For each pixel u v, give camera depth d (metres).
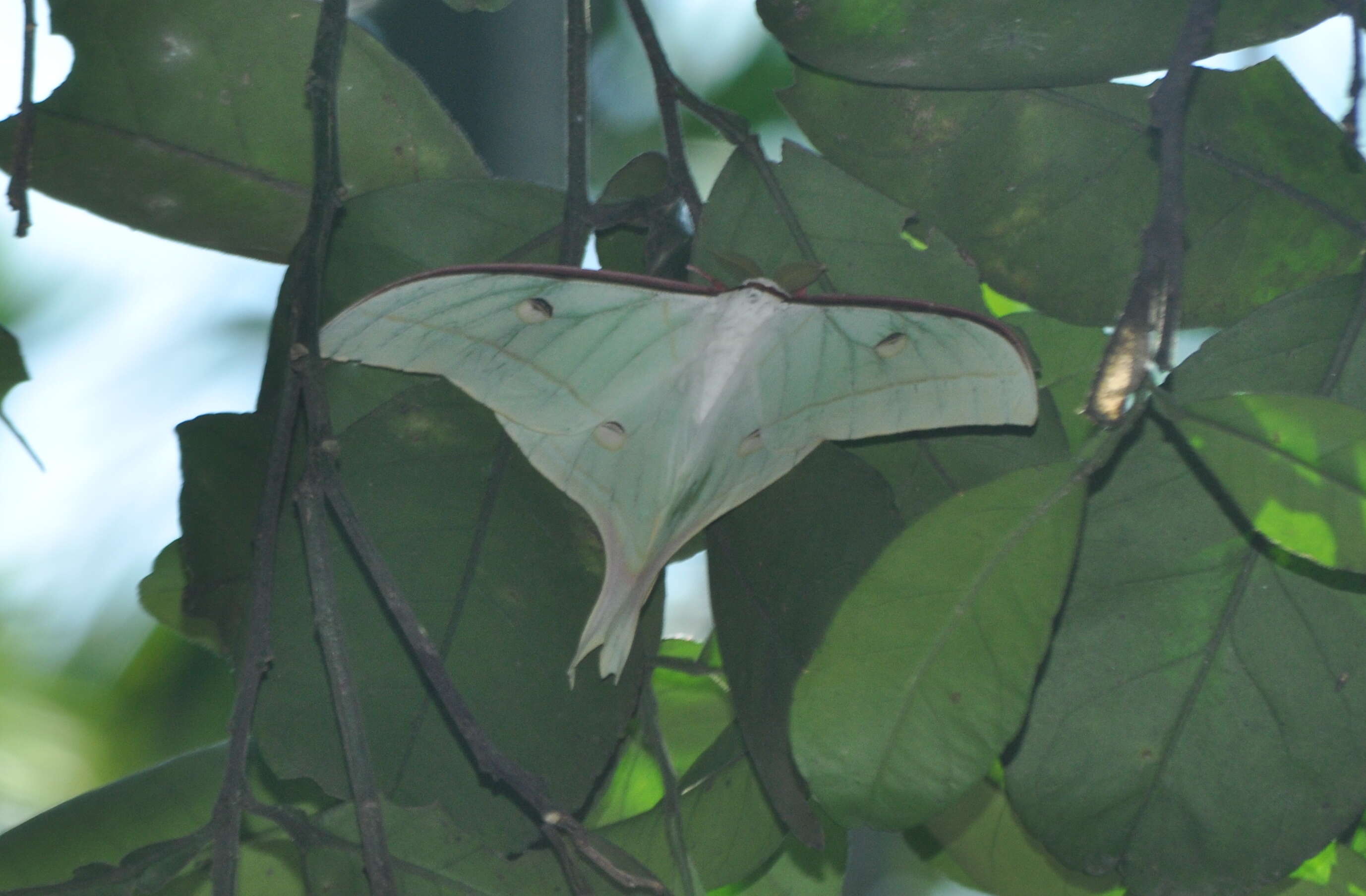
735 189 1.53
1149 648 1.50
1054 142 1.54
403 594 1.50
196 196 1.55
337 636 1.46
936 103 1.54
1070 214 1.54
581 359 1.50
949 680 1.47
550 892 1.49
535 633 1.51
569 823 1.46
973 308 1.53
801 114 1.54
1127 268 1.54
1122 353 1.47
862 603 1.48
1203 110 1.54
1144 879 1.50
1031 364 1.50
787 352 1.51
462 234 1.53
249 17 1.55
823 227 1.53
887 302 1.49
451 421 1.52
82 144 1.54
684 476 1.50
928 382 1.50
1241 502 1.47
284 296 1.52
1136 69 1.53
